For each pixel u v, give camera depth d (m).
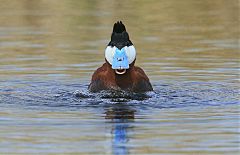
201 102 13.70
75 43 21.45
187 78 16.11
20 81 15.89
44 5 30.30
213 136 11.36
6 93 14.65
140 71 14.26
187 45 20.91
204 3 30.39
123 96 13.88
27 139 11.32
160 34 23.16
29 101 13.91
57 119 12.48
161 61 18.36
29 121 12.39
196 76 16.31
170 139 11.23
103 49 20.33
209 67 17.38
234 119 12.39
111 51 13.70
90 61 18.41
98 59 18.69
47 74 16.72
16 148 10.84
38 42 21.72
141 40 22.03
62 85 15.48
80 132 11.67
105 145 10.93
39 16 27.22
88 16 27.08
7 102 13.83
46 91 14.84
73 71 17.11
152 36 22.77
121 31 13.70
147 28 24.44
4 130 11.84
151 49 20.31
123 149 10.73
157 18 26.66
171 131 11.69
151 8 29.11
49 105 13.56
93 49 20.33
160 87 15.13
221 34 22.95
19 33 23.62
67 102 13.77
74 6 29.97
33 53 19.73
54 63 18.14
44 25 25.25
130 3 30.55
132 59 13.69
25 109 13.25
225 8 29.00
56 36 22.94
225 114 12.75
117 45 13.62
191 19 26.34
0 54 19.64
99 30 23.91
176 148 10.75
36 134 11.59
